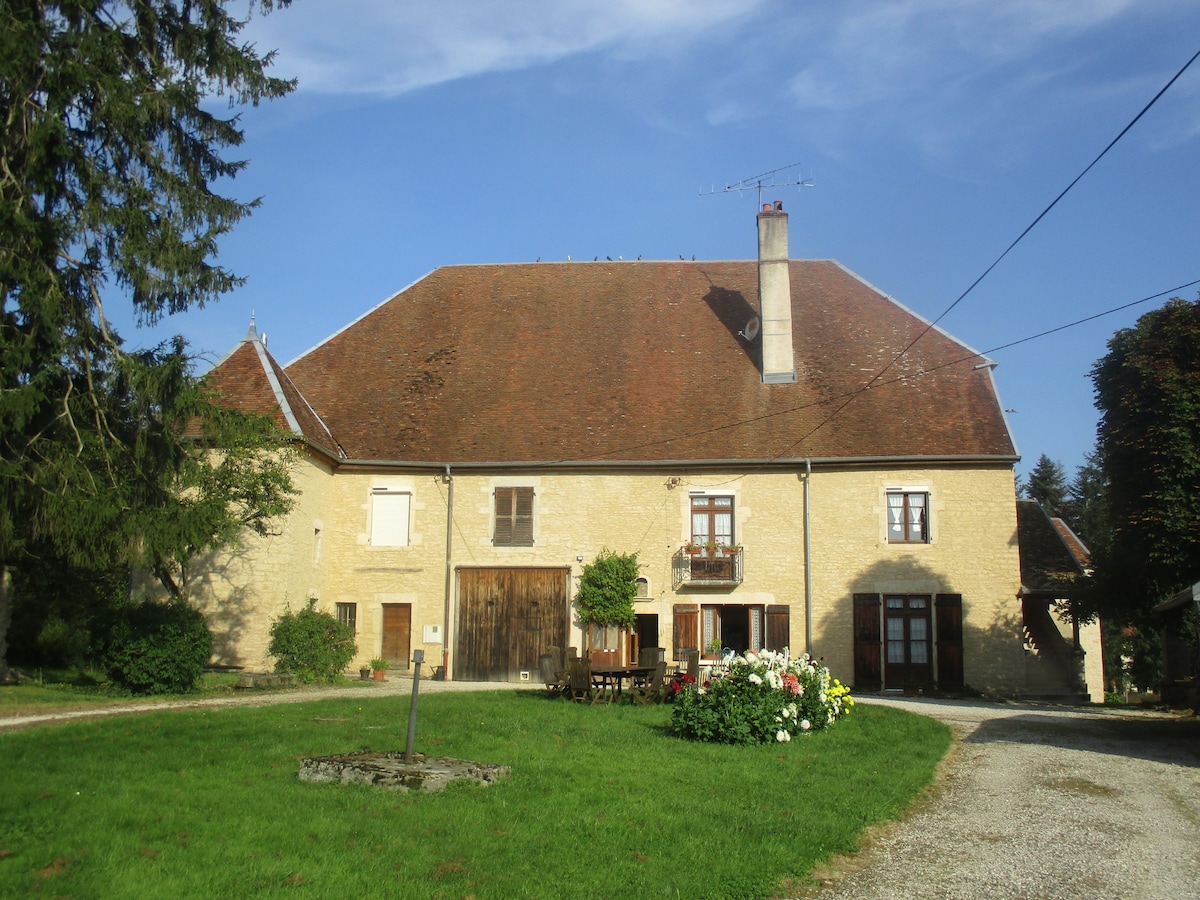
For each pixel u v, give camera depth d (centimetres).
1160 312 1652
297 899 623
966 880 738
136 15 1566
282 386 2412
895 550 2452
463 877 678
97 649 1630
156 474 1609
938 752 1245
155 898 612
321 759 928
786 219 2764
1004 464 2452
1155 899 702
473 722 1277
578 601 2497
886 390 2625
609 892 666
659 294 3016
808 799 939
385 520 2569
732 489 2512
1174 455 1566
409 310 2983
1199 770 1184
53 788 830
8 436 1489
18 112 1448
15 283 1464
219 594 2181
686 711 1265
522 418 2634
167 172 1566
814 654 2428
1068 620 2362
